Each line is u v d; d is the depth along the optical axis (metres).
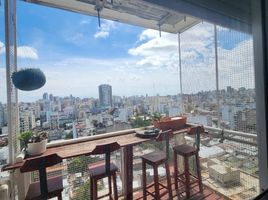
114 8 1.73
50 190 1.48
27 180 1.62
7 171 1.42
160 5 1.41
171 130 2.35
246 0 1.81
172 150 2.36
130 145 1.99
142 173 2.14
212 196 2.23
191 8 1.54
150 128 2.48
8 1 1.39
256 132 1.79
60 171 1.75
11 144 1.46
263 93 1.69
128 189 2.13
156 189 2.04
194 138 2.41
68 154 1.66
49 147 1.86
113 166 1.95
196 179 2.36
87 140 2.10
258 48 1.70
